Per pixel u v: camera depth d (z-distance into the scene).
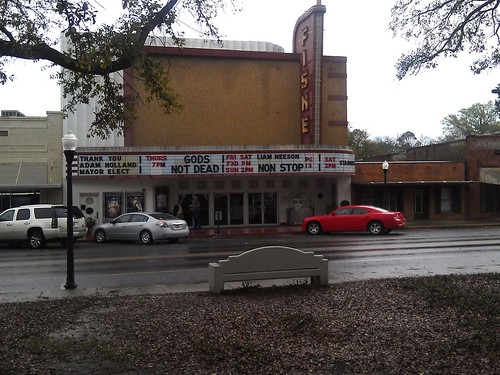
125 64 8.63
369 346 5.90
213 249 19.36
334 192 32.00
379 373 5.11
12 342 6.27
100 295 10.16
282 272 9.76
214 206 30.94
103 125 9.68
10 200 29.03
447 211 34.19
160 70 8.94
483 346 5.71
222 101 32.00
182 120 31.45
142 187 29.48
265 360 5.47
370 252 17.16
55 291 10.95
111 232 23.39
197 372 5.18
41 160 29.30
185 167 28.91
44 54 8.00
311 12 30.36
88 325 7.13
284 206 31.77
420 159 42.03
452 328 6.52
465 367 5.18
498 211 35.25
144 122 30.94
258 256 9.66
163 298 9.25
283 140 32.59
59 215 21.84
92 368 5.34
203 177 29.08
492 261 14.55
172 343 6.10
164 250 19.42
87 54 7.93
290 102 32.72
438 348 5.75
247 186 31.38
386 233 25.78
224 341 6.11
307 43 31.28
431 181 32.72
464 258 15.27
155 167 28.75
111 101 9.64
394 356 5.55
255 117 32.31
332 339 6.18
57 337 6.50
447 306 7.69
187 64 31.53
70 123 29.97
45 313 7.98
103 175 28.52
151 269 14.21
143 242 22.53
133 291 10.70
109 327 6.97
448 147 37.66
